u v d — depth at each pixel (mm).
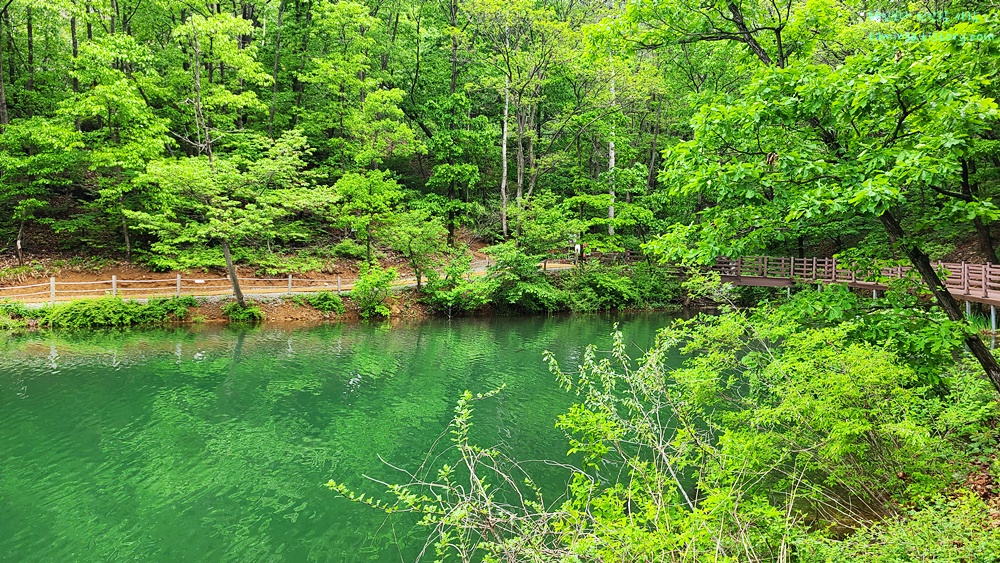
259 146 21438
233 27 19562
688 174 5781
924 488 5094
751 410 6152
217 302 19359
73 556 5738
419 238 22969
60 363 12883
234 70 24969
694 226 6391
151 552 5859
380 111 24438
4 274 18234
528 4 23922
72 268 19844
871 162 4750
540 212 25141
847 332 6117
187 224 19625
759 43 7352
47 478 7492
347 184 21984
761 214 5758
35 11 21656
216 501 7023
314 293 21391
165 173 16516
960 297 16266
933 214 5570
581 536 3875
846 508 5613
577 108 27641
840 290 6168
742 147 5910
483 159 33062
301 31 27844
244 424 9703
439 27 32812
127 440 8844
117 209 19750
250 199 21719
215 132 20422
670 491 4402
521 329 20500
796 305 6344
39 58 25062
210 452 8500
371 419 10070
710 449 4621
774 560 4047
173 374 12453
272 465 8109
